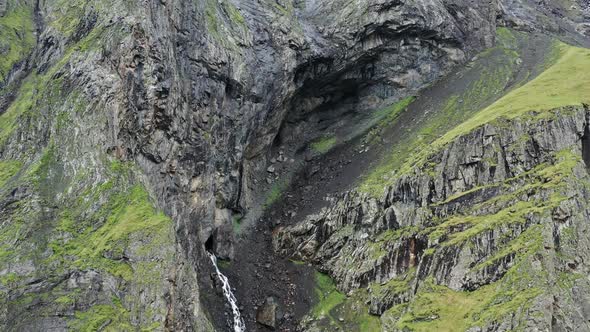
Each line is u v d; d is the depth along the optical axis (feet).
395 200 199.82
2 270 146.61
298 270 209.05
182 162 193.67
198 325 159.02
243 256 216.74
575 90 208.13
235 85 217.15
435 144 208.54
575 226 164.66
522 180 181.06
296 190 245.24
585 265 160.15
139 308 146.00
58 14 212.02
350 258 199.72
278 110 245.04
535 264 157.07
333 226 211.41
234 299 199.21
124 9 187.73
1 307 140.46
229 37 219.61
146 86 181.27
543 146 185.26
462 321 158.61
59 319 140.46
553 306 151.33
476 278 164.96
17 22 220.64
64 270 149.28
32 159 172.65
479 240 170.50
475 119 209.15
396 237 191.01
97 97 176.04
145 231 156.97
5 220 157.07
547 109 192.85
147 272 150.82
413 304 170.81
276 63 236.02
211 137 207.82
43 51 203.82
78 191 166.20
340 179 235.61
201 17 211.20
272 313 193.36
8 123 185.68
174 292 152.97
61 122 176.14
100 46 182.39
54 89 182.60
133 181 171.63
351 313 186.29
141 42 183.32
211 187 207.31
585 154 187.21
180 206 187.83
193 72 203.00
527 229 165.58
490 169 188.75
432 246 179.22
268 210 237.66
